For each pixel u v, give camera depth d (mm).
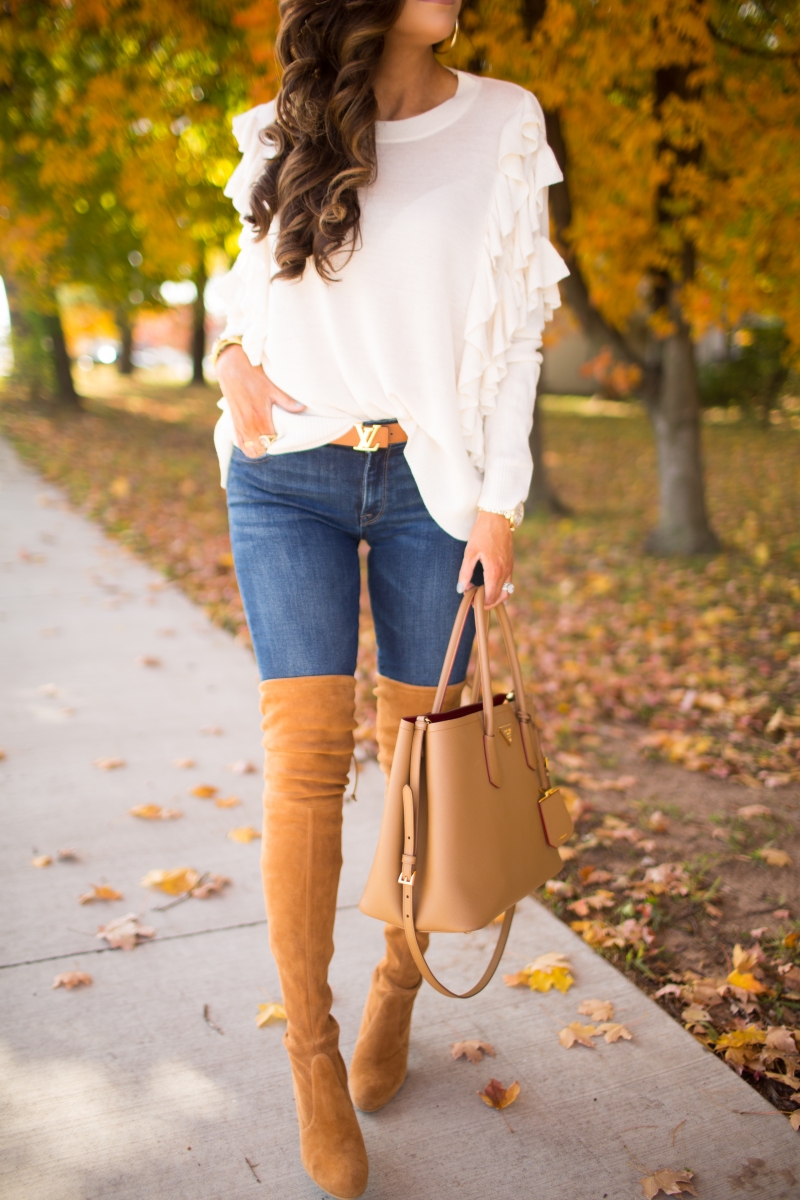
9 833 2795
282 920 1479
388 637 1645
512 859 1516
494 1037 1969
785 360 6551
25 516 7887
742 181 5188
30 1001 2045
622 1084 1836
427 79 1507
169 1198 1547
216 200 7629
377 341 1444
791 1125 1735
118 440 13203
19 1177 1582
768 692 4262
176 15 5207
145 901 2459
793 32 5035
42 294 12906
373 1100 1726
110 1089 1791
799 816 3088
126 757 3371
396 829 1462
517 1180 1598
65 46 5910
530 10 4516
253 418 1539
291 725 1486
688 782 3383
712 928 2451
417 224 1424
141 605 5469
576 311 6730
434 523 1577
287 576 1508
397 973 1692
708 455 11773
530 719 1626
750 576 6387
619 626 5406
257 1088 1804
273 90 4508
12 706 3822
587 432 14883
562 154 5172
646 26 4445
